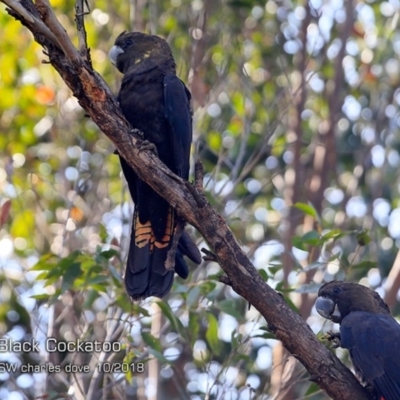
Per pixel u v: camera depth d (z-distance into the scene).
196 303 9.86
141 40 9.22
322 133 14.52
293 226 13.35
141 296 8.35
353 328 8.42
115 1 13.40
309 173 15.02
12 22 12.93
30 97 12.73
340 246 13.88
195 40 11.95
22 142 12.95
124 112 8.69
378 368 8.17
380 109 14.59
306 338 7.34
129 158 7.68
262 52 14.14
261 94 13.69
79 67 7.36
